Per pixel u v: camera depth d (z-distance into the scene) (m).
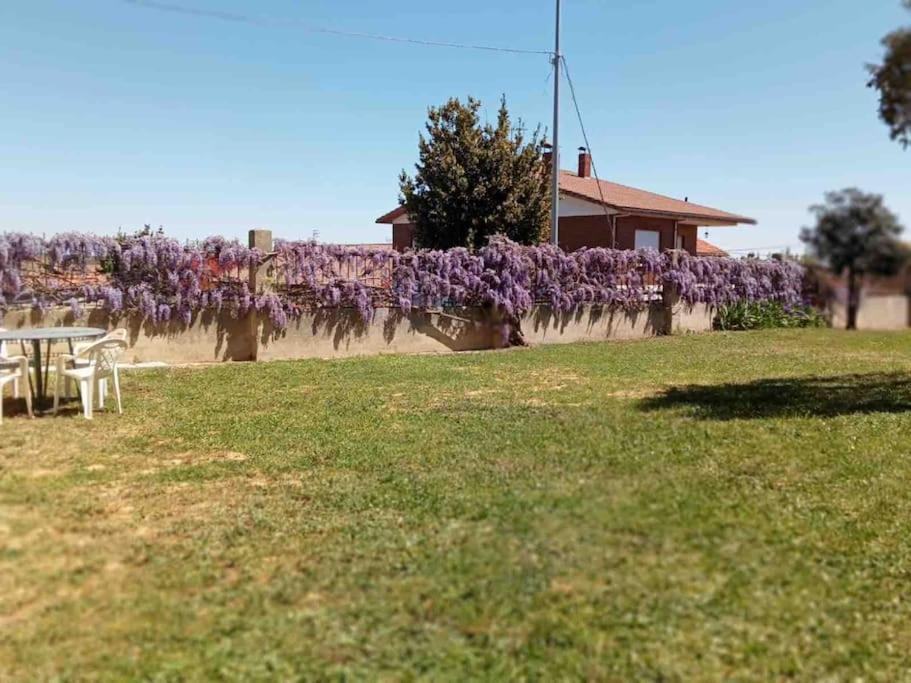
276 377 9.63
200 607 3.18
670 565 3.54
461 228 20.52
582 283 15.02
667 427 6.39
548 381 9.35
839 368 10.53
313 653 2.82
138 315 10.72
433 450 5.68
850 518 4.27
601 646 2.87
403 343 12.97
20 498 4.53
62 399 7.89
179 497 4.64
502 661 2.77
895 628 3.11
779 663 2.80
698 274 16.72
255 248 11.45
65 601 3.22
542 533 3.90
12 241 9.68
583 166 27.58
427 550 3.72
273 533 4.01
